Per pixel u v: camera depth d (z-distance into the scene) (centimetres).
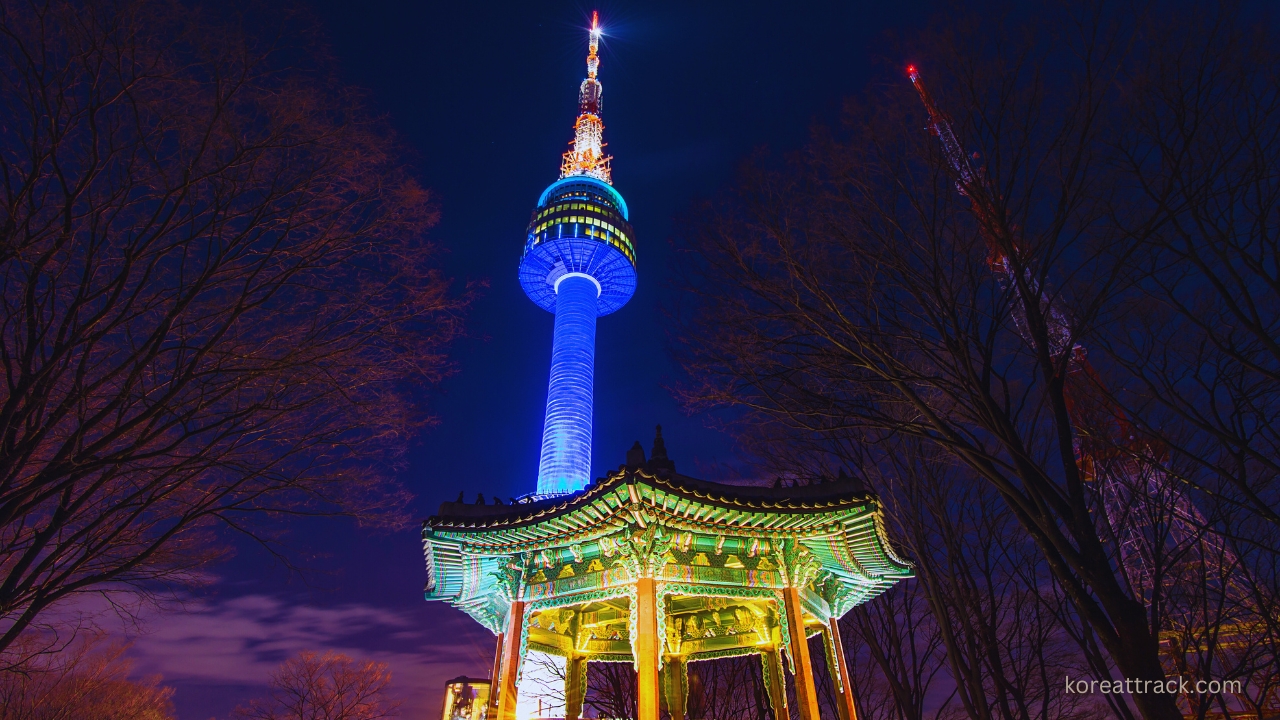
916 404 1230
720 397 1469
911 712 1861
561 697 3192
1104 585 965
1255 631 1552
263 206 1280
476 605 2241
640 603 1634
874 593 2153
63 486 1148
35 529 1420
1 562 1400
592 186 8775
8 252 1070
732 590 1747
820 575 2081
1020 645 1788
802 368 1367
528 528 1784
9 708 3164
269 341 1379
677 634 2419
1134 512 1500
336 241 1357
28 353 1114
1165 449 1445
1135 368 1277
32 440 1092
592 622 2420
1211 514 1431
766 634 2306
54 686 3531
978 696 1555
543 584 1852
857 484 1747
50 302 1183
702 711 2964
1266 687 1616
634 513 1652
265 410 1357
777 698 2203
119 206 1202
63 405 1134
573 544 1820
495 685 1988
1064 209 1134
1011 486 1129
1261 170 1057
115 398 1195
